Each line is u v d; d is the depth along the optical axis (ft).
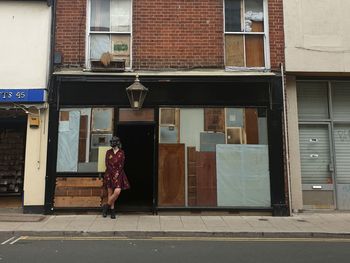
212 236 29.01
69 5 37.73
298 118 39.83
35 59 36.42
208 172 36.73
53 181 35.60
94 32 38.01
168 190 36.35
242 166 36.81
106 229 29.55
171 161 36.65
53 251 23.89
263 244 26.35
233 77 37.09
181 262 21.49
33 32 36.81
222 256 22.89
